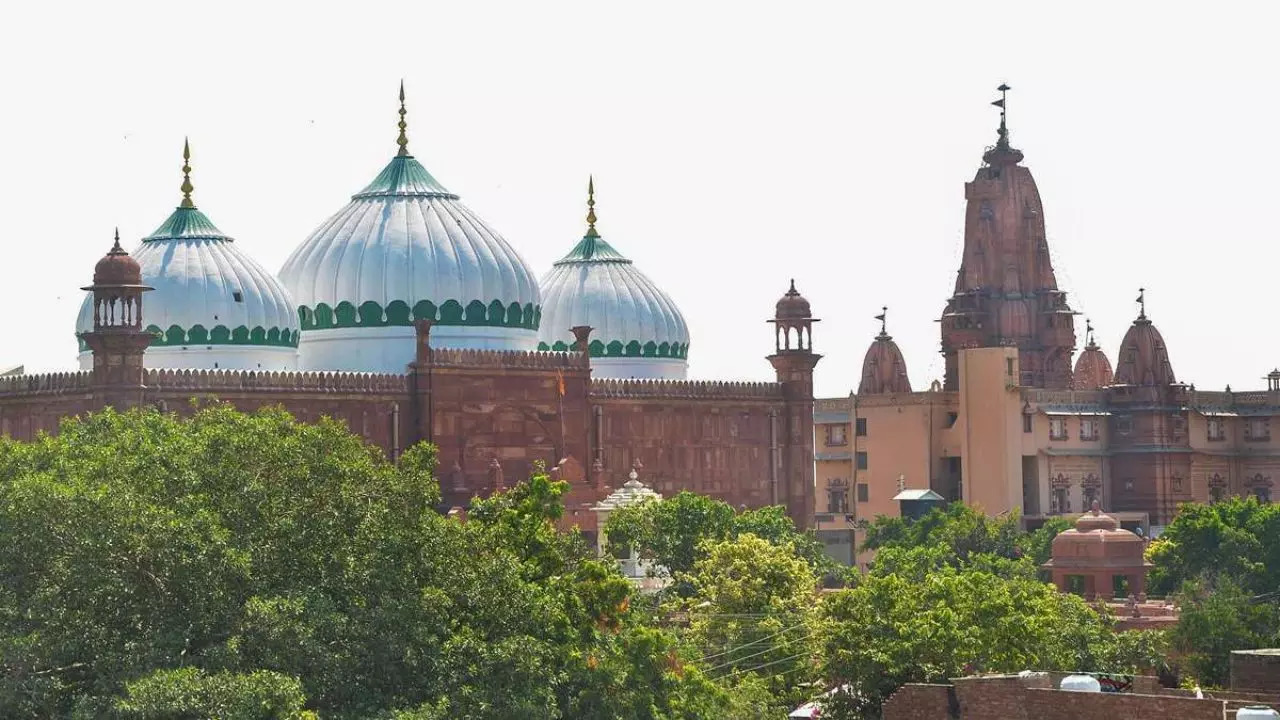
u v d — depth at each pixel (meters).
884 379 150.25
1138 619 92.69
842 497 143.12
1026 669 65.88
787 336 109.06
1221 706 46.38
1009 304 152.38
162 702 48.97
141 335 89.62
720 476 106.25
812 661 73.00
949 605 69.44
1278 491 147.38
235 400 92.50
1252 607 92.31
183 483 55.50
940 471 140.12
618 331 113.19
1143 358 142.62
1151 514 141.00
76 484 53.53
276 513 55.09
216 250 99.81
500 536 60.44
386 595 54.56
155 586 53.16
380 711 51.94
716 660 73.88
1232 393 149.12
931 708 51.72
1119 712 47.88
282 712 49.56
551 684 55.84
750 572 78.50
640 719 57.78
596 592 61.22
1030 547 121.06
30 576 53.31
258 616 52.06
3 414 93.88
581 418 101.44
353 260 102.12
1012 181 153.75
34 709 51.59
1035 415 138.75
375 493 56.53
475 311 102.50
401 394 97.00
